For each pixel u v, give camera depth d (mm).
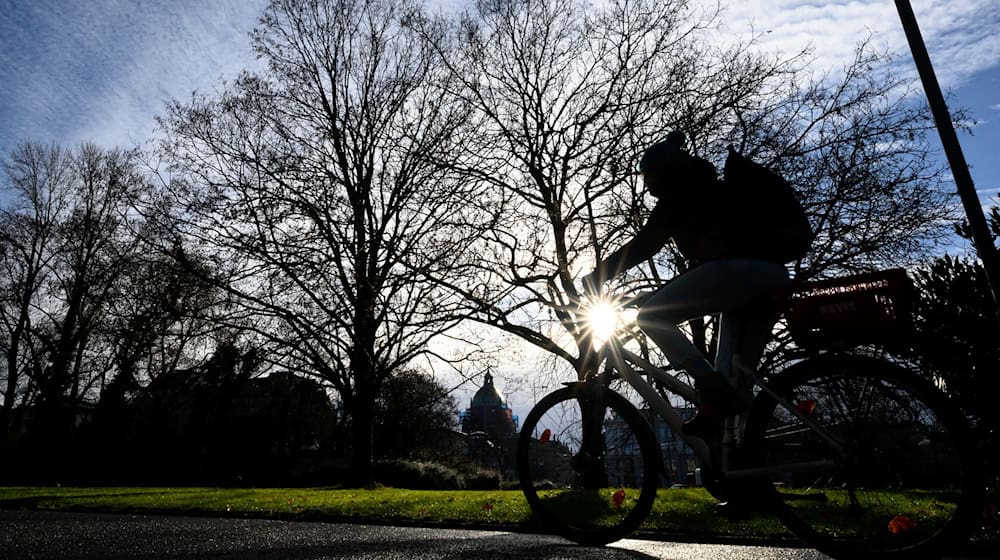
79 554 3371
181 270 16953
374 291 15555
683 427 3066
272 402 31781
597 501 3457
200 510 6883
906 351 2953
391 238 16391
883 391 2723
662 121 15195
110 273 28625
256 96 18094
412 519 5434
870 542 2693
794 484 2891
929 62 6582
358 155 18312
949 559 3176
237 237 16734
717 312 3025
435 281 14781
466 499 7180
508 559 3096
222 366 19750
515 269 15164
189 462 34469
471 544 3703
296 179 17047
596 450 3469
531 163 15719
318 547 3592
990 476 5320
